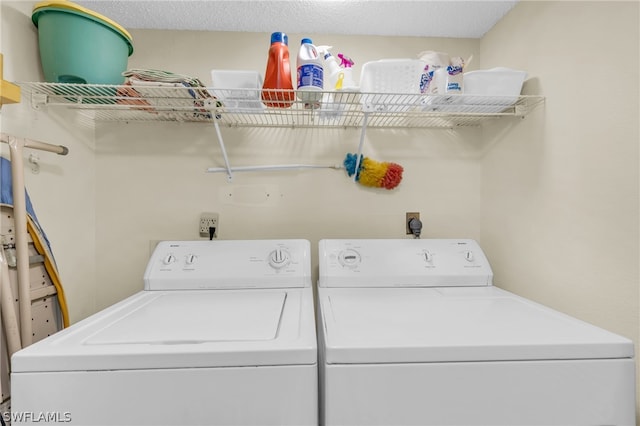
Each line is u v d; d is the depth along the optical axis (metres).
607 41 0.92
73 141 1.34
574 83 1.04
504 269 1.42
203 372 0.66
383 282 1.27
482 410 0.68
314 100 1.19
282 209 1.56
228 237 1.54
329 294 1.15
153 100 1.23
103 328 0.80
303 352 0.68
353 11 1.38
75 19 1.07
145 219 1.51
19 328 0.98
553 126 1.13
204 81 1.51
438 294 1.15
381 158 1.58
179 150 1.52
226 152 1.52
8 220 1.00
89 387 0.65
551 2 1.13
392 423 0.68
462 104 1.23
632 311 0.86
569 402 0.69
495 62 1.47
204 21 1.45
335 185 1.57
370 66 1.18
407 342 0.70
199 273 1.25
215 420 0.66
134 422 0.65
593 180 0.97
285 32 1.53
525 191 1.28
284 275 1.26
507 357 0.69
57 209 1.25
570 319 0.86
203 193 1.53
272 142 1.55
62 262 1.28
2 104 0.93
